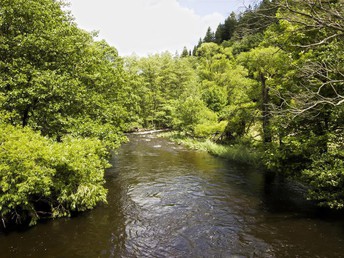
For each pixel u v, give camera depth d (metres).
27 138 8.17
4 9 9.59
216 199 11.42
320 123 10.96
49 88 10.05
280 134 11.80
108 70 15.62
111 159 19.80
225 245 7.54
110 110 13.98
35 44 10.08
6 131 7.96
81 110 12.58
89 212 9.81
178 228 8.63
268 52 15.80
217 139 27.11
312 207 10.47
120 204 10.71
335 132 9.88
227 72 36.25
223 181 14.20
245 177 15.03
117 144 13.36
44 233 8.05
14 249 7.09
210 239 7.89
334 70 8.35
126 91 18.72
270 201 11.16
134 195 11.84
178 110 35.31
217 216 9.62
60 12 12.27
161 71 48.47
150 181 14.10
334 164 8.82
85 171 8.96
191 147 26.25
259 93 18.64
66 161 8.07
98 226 8.66
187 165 18.09
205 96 35.12
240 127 22.84
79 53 12.64
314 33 11.18
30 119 10.95
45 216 9.15
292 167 10.91
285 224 8.90
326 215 9.64
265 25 8.93
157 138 34.25
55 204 9.38
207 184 13.63
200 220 9.27
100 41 17.12
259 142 19.20
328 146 9.96
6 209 7.84
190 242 7.71
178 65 49.06
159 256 6.95
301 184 13.55
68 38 11.14
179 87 48.06
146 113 44.19
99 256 6.89
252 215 9.71
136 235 8.11
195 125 30.38
